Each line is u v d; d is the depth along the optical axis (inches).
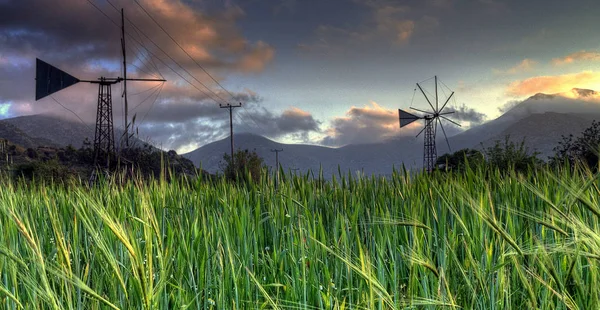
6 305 117.7
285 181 258.5
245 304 124.0
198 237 143.5
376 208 200.4
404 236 169.0
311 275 126.7
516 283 137.7
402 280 148.8
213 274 142.3
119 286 125.6
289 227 183.5
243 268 136.9
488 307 120.1
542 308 116.0
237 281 128.7
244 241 157.0
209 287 135.3
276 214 196.1
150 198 203.5
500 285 123.3
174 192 246.5
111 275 121.4
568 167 215.5
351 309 112.7
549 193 204.5
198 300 128.5
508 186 237.3
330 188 263.7
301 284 125.9
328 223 200.2
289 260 151.3
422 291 122.8
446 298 113.3
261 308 111.3
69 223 181.2
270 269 147.6
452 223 191.5
